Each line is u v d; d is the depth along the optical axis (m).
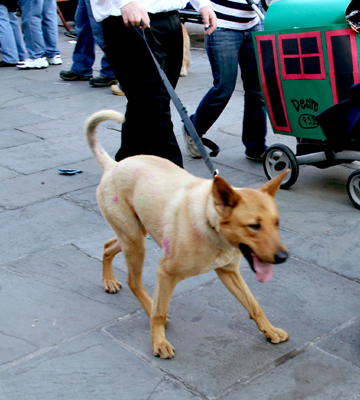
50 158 5.30
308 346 2.63
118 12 3.46
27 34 8.98
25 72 8.97
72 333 2.73
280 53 4.18
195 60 9.70
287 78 4.21
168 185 2.56
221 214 2.21
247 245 2.19
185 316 2.88
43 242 3.68
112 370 2.46
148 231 2.62
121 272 3.35
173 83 4.07
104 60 7.79
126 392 2.32
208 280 3.24
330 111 3.70
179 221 2.38
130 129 3.85
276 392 2.32
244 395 2.30
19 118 6.55
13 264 3.39
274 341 2.64
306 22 3.97
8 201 4.32
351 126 3.66
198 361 2.53
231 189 2.15
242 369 2.47
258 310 2.62
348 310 2.92
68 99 7.36
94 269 3.37
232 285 2.64
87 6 7.32
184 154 5.41
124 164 2.77
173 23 3.74
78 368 2.47
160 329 2.58
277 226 2.21
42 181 4.73
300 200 4.30
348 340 2.67
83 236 3.78
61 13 12.21
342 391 2.32
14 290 3.11
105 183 2.80
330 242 3.63
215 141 5.79
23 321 2.82
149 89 3.66
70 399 2.28
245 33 4.68
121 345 2.65
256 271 2.18
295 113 4.32
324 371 2.45
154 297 2.54
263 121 5.00
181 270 2.41
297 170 4.38
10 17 9.21
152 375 2.43
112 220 2.76
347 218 3.97
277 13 4.17
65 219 4.02
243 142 5.18
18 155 5.37
